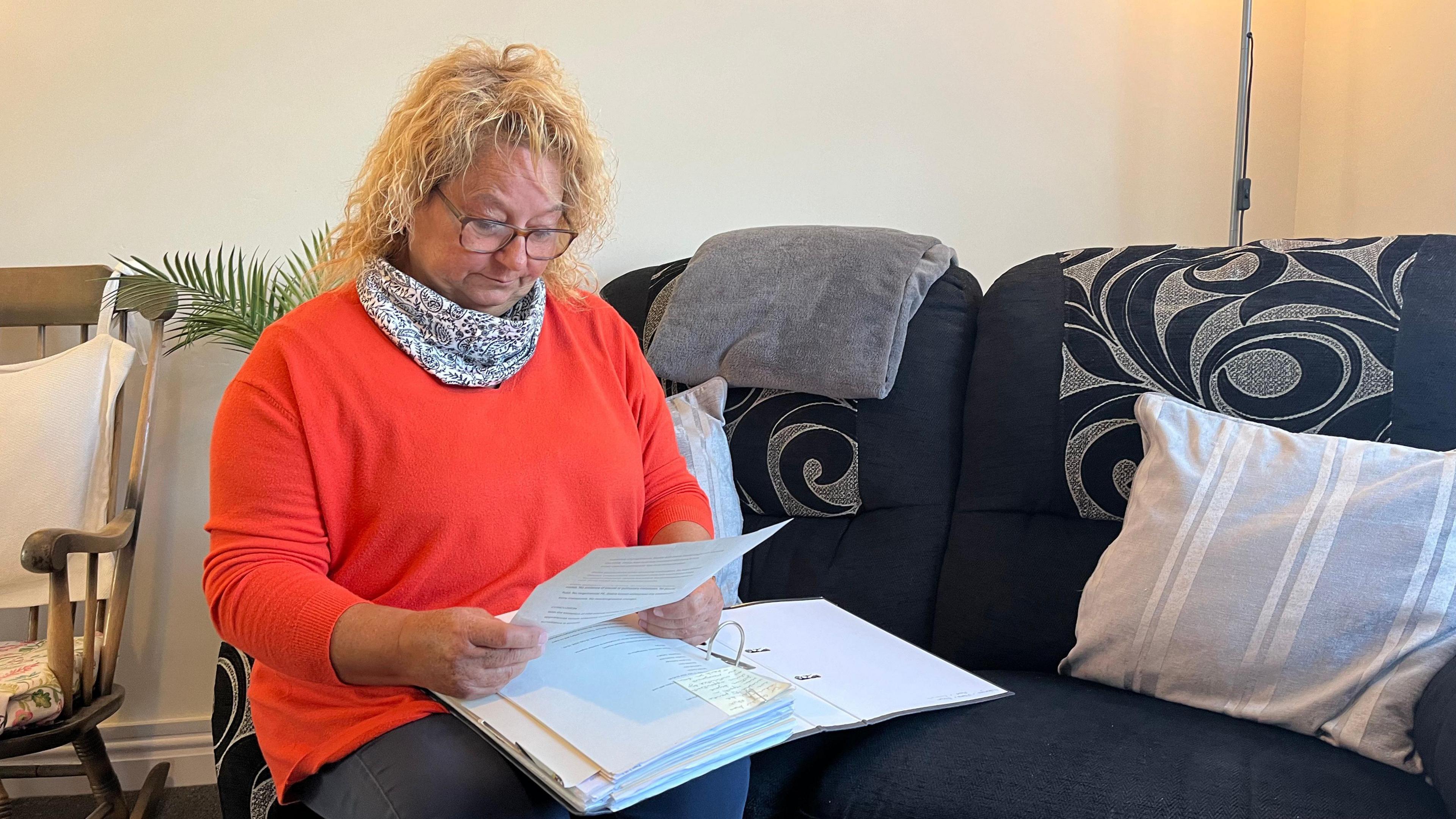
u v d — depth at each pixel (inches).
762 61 84.3
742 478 68.6
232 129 78.9
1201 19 87.3
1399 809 37.3
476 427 43.1
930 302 68.4
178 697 81.1
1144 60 87.0
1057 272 65.5
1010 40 85.8
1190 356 57.9
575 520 45.6
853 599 62.3
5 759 73.7
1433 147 72.2
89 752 69.2
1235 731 45.3
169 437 79.5
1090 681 53.5
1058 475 60.0
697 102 83.9
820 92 84.8
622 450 47.4
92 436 69.7
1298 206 89.0
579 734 33.4
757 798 45.6
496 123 41.3
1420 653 43.2
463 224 41.6
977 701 48.3
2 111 76.1
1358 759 42.1
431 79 43.4
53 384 69.2
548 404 46.1
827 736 49.1
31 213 77.1
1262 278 58.1
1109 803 39.4
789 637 52.4
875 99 85.2
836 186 85.4
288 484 39.9
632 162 83.7
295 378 40.5
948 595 60.3
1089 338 61.1
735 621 50.5
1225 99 88.0
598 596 35.1
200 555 80.6
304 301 74.6
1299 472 50.2
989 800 40.9
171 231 78.7
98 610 72.9
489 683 35.1
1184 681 48.8
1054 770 41.9
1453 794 35.9
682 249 84.8
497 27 81.4
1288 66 88.1
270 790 43.3
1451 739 37.2
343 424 41.1
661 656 40.1
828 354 66.2
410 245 44.1
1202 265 60.6
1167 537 51.5
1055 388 60.9
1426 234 61.6
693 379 71.6
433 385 43.0
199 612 80.8
